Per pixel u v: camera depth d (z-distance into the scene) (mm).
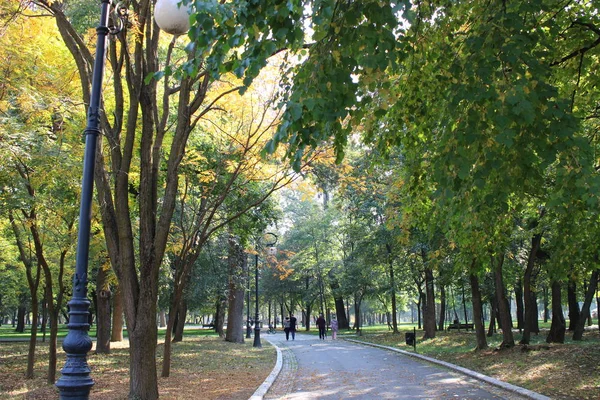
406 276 32719
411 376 15344
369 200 27281
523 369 15016
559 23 9188
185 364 18156
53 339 14281
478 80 5953
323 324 38219
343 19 5730
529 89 5832
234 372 16109
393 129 8578
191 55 10016
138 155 16453
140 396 10211
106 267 19797
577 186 5449
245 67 5332
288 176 14242
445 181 5996
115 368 17312
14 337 38562
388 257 30156
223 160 15000
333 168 14117
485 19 7039
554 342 22062
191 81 11180
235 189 15664
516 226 17281
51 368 14141
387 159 8820
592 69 9625
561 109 5633
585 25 8859
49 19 12281
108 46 11984
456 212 7547
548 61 8070
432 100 8070
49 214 14891
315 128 5379
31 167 12898
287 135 5000
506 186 6047
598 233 9094
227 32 5531
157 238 10758
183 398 11258
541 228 12820
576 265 10586
